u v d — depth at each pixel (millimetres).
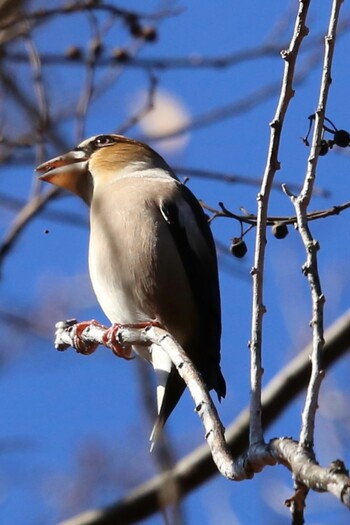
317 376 6254
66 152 12367
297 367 11977
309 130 8531
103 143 12266
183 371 7789
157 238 10789
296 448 5793
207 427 6812
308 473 5449
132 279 10734
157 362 9633
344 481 5219
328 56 7484
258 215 7246
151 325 9773
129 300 10805
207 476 12039
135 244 10766
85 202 12266
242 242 9594
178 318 10781
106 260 10844
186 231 10953
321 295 6637
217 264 11297
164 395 9680
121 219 10883
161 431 8883
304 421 6035
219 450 6613
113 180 11625
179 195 11180
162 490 8453
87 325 10008
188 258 10891
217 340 11000
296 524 5551
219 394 10820
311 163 7320
